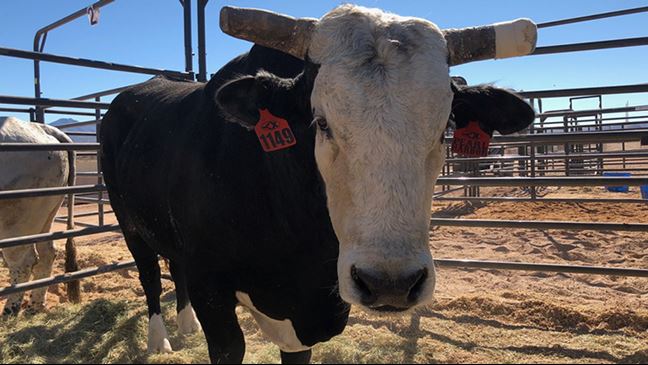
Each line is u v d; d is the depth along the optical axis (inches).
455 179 74.6
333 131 31.9
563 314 66.1
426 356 51.6
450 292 80.0
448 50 35.4
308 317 41.3
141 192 52.4
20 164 81.8
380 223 29.0
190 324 63.4
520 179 71.1
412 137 30.2
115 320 66.7
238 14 36.9
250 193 39.9
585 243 116.8
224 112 37.5
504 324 64.8
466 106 39.6
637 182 65.2
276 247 39.9
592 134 71.1
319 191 38.1
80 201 130.7
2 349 54.9
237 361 41.6
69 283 77.7
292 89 37.1
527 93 71.9
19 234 83.5
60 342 59.1
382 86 30.9
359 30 33.8
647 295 79.7
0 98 68.6
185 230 44.4
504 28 38.2
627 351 55.0
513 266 72.3
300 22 37.1
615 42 66.8
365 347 54.1
